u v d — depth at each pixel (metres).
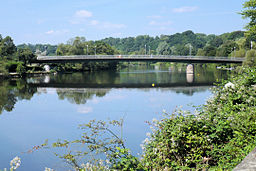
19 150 12.56
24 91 35.19
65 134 15.02
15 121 18.80
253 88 7.02
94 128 5.66
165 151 4.65
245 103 6.61
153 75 62.03
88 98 28.80
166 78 52.78
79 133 14.69
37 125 17.61
